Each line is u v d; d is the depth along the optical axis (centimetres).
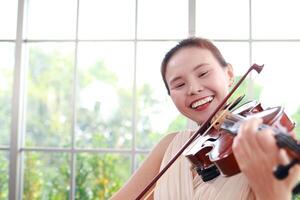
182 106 97
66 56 414
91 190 201
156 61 201
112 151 193
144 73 233
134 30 197
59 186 211
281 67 191
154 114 329
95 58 415
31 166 204
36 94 404
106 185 203
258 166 59
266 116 80
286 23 188
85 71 418
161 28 197
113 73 412
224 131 87
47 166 212
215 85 94
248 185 80
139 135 329
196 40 99
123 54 290
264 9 189
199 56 95
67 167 212
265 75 193
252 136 58
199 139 96
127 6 210
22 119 194
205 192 86
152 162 108
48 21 211
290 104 203
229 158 72
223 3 188
